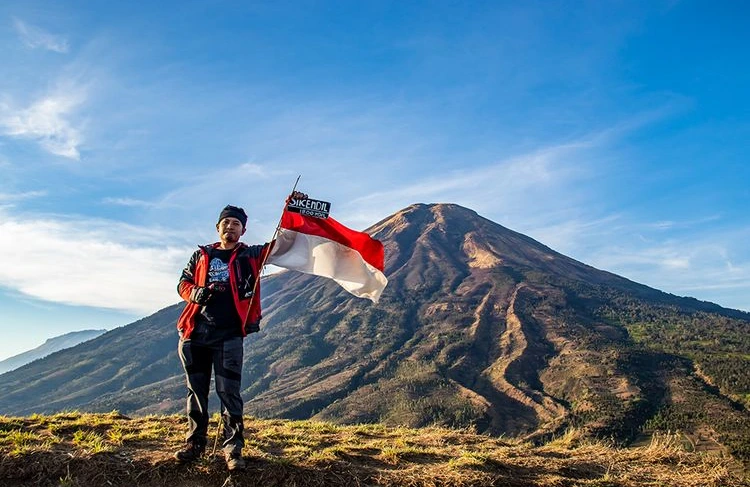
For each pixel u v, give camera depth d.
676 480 6.66
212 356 5.70
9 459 5.39
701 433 96.31
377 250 6.66
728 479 6.79
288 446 6.71
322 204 6.21
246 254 5.77
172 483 5.33
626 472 6.85
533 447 7.90
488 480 5.82
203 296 5.42
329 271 6.59
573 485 6.08
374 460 6.35
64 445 5.91
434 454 6.75
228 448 5.46
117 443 6.15
